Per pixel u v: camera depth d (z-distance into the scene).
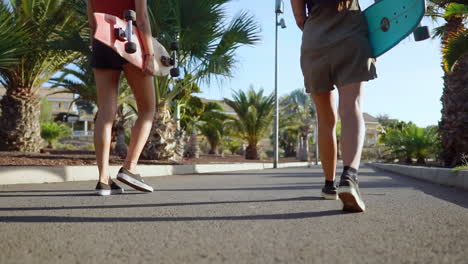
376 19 2.09
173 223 1.73
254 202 2.53
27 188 3.76
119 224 1.70
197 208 2.23
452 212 2.05
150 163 8.02
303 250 1.22
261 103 21.94
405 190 3.65
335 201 2.58
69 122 42.47
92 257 1.14
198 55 7.99
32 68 8.52
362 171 10.24
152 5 7.35
